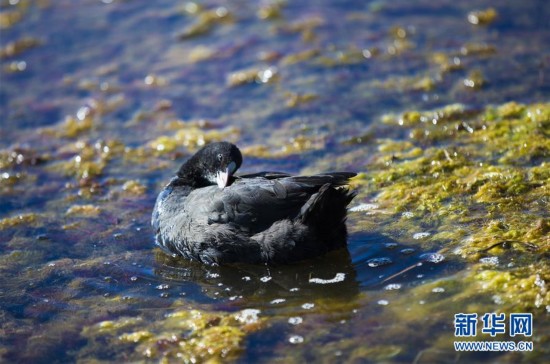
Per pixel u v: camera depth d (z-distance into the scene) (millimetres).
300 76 17500
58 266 11023
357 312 9133
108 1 22141
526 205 11141
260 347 8648
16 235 12070
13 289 10469
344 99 16250
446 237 10594
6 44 19859
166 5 21734
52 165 14695
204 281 10383
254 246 10219
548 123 13727
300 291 9820
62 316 9734
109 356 8789
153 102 17000
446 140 13930
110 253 11352
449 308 8953
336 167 13469
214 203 10547
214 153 11523
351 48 18500
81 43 19844
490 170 12352
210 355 8578
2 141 15758
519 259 9734
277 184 10297
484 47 17688
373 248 10586
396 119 15102
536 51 17203
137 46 19562
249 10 21156
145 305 9852
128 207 12828
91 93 17609
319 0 21453
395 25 19469
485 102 15227
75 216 12609
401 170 12875
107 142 15438
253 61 18344
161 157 14695
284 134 15078
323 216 9938
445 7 20281
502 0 20172
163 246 11328
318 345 8578
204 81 17734
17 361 8844
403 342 8461
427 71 16984
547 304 8758
